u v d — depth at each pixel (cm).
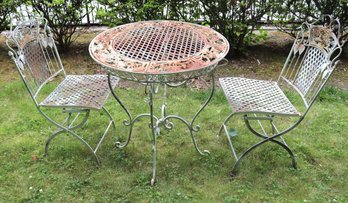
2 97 360
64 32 446
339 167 273
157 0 407
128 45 253
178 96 364
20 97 360
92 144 298
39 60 276
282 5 409
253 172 269
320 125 320
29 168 273
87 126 320
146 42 257
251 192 253
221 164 277
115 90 374
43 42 281
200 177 265
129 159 281
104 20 423
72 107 255
